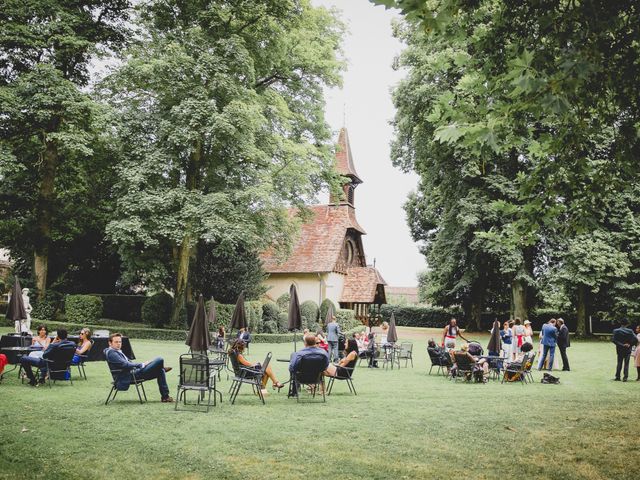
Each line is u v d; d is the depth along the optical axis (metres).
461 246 33.88
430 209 40.91
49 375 11.47
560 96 4.46
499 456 6.89
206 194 27.41
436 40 6.39
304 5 29.23
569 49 4.62
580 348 27.56
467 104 6.09
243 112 24.17
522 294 33.25
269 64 29.36
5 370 13.66
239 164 27.48
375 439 7.62
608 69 5.79
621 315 33.31
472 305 42.22
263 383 11.87
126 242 24.64
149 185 25.20
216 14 26.17
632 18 5.48
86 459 6.38
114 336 10.16
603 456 6.97
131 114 25.75
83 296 27.95
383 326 22.34
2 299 36.53
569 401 11.30
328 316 21.00
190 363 9.62
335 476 5.93
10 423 7.98
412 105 30.66
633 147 6.54
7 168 24.03
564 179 7.29
